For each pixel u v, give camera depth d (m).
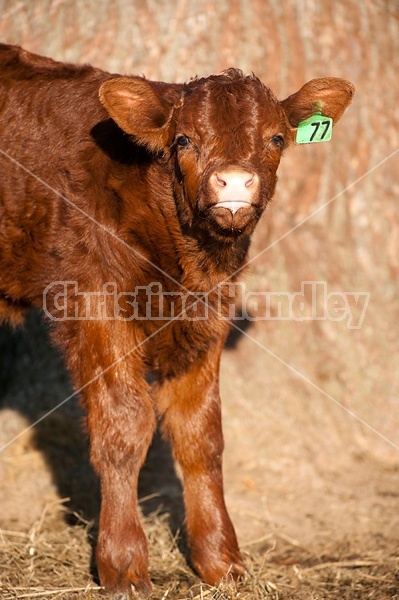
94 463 7.54
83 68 8.48
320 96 7.95
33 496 9.85
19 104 8.34
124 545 7.36
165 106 7.58
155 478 10.43
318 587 7.94
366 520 9.62
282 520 9.53
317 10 11.73
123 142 7.77
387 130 11.84
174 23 11.27
